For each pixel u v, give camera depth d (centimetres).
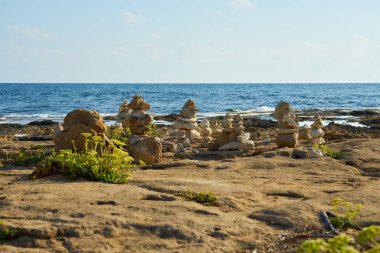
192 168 1343
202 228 763
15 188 978
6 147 1717
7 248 674
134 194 928
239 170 1309
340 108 5931
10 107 6084
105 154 1135
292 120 1723
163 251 683
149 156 1421
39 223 750
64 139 1421
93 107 6091
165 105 6550
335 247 517
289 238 766
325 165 1378
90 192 936
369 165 1402
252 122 3453
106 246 692
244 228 784
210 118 3919
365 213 865
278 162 1402
